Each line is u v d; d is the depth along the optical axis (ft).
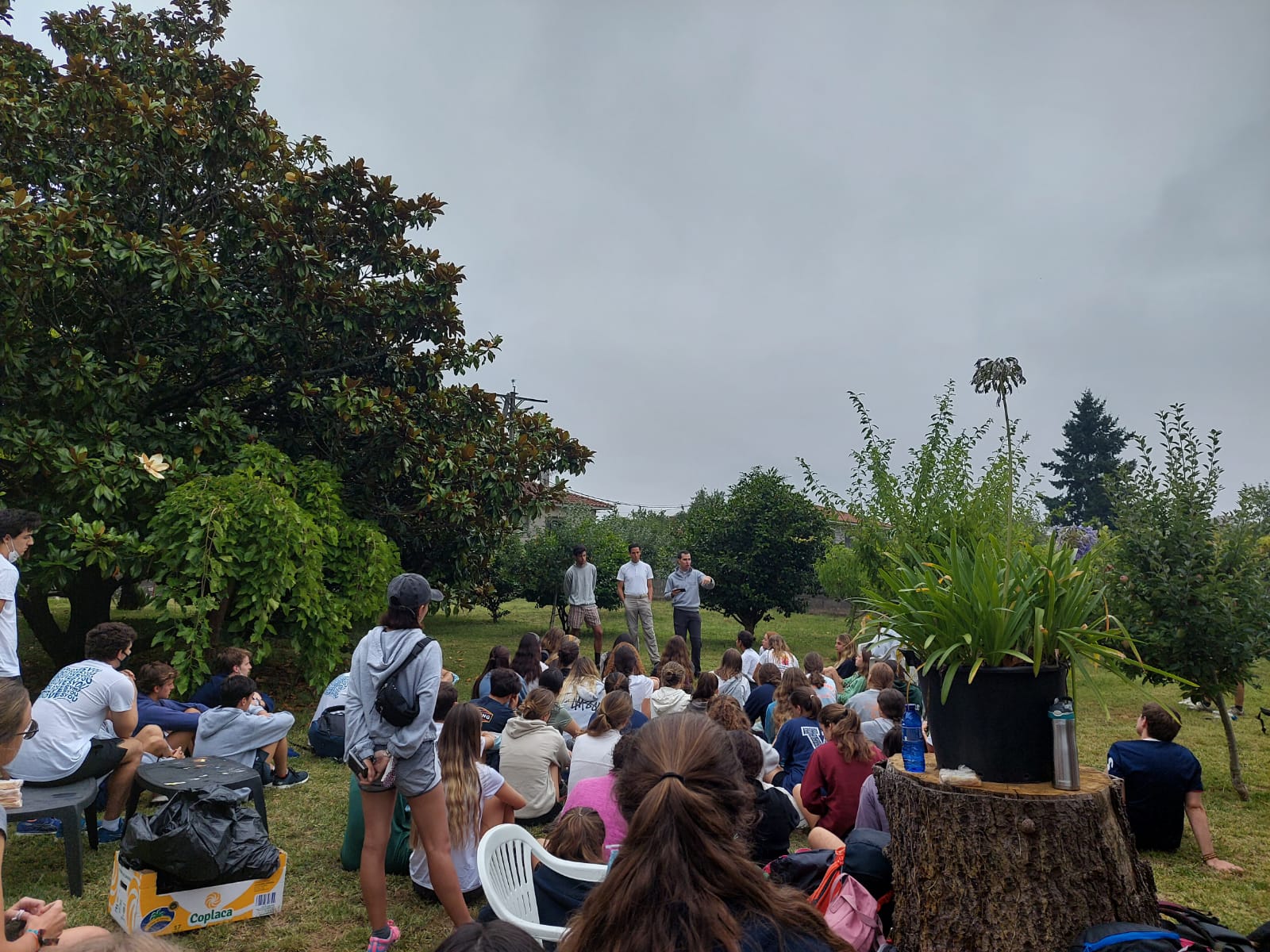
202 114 34.78
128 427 30.63
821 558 58.80
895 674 24.64
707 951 4.42
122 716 16.75
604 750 17.87
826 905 11.18
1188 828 20.49
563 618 65.82
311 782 22.70
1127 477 24.22
